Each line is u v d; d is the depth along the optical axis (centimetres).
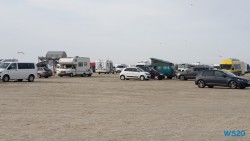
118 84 3038
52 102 1544
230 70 4556
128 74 3994
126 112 1231
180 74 4159
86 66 5128
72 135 820
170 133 850
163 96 1902
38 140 765
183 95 1975
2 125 951
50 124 970
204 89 2511
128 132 859
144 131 873
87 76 5206
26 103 1493
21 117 1098
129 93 2080
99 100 1653
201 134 840
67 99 1684
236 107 1402
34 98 1714
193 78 4062
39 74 4462
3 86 2588
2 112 1210
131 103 1532
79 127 925
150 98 1777
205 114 1188
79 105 1438
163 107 1391
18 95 1867
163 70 4475
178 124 980
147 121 1031
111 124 975
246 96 1927
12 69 3177
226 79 2594
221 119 1075
